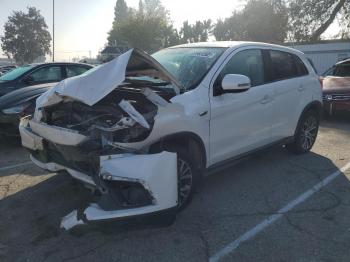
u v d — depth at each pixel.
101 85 3.78
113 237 3.85
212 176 5.53
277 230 3.99
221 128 4.66
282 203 4.65
